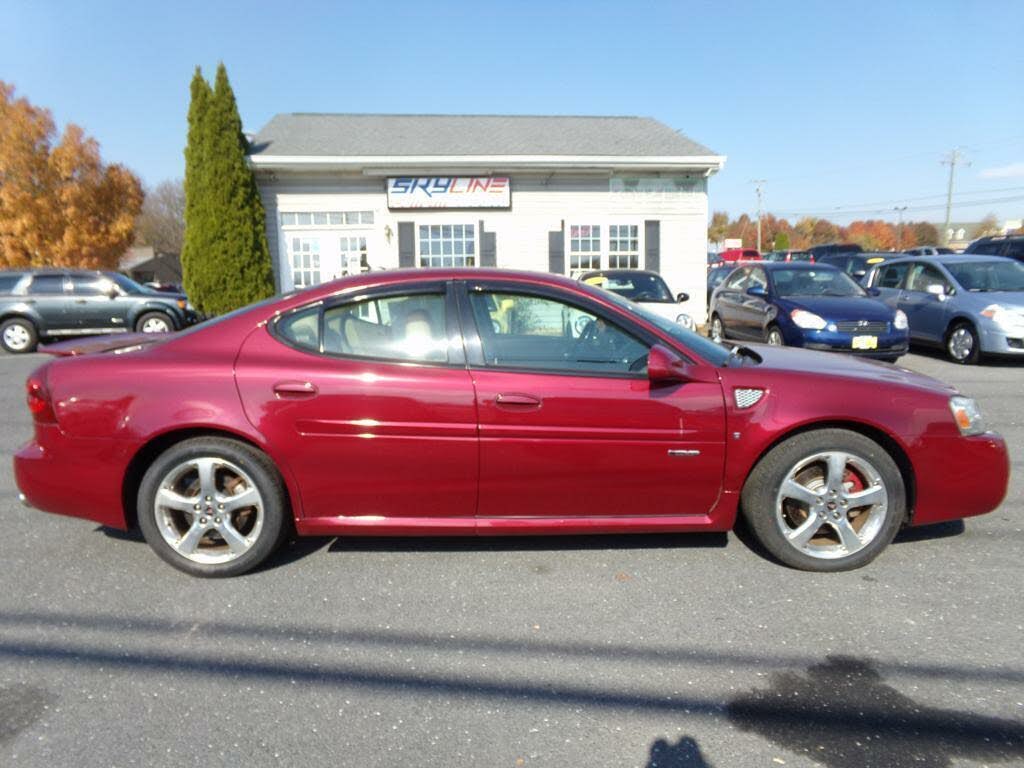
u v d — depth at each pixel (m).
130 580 3.30
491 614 2.96
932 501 3.33
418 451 3.20
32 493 3.33
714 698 2.37
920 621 2.86
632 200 15.36
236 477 3.30
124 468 3.23
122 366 3.26
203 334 3.35
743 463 3.25
